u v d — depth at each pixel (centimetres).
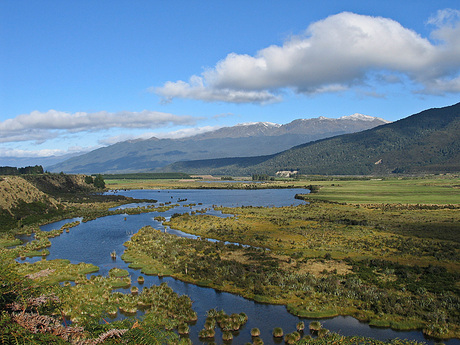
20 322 1625
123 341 1727
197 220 11725
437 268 5975
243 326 4250
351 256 7006
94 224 11438
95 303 4581
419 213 13000
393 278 5688
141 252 7506
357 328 4159
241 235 9125
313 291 5162
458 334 3972
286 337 3862
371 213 13200
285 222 11081
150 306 4684
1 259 2123
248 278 5725
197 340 3909
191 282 5738
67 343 1623
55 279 5644
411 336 3972
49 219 12238
